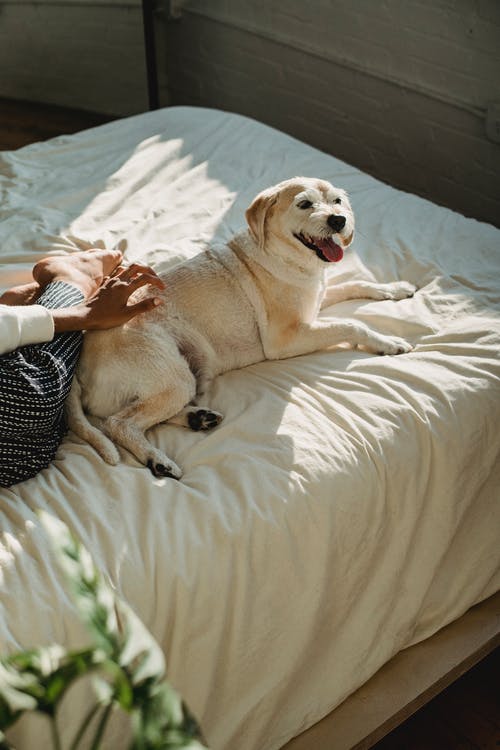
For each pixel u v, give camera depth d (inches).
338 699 60.5
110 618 29.1
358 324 73.1
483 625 66.8
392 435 62.9
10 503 57.2
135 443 63.4
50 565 52.7
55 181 99.3
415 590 63.9
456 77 117.0
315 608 58.3
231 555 55.7
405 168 131.6
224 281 73.2
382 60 125.7
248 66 147.8
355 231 89.9
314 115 141.5
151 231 88.3
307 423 64.0
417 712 68.1
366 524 60.9
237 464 61.0
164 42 161.3
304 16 133.6
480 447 65.6
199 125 108.6
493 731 66.6
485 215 123.4
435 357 69.6
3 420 58.4
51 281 72.4
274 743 58.2
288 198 71.7
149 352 66.6
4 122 154.7
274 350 73.7
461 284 79.4
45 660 29.5
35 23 147.3
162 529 55.9
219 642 55.1
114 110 157.2
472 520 67.6
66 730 48.8
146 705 27.8
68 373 64.2
